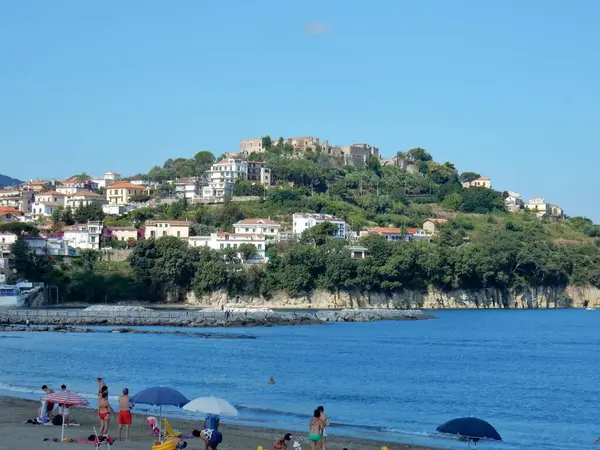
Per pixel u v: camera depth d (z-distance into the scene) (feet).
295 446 253.44
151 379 476.54
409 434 334.65
